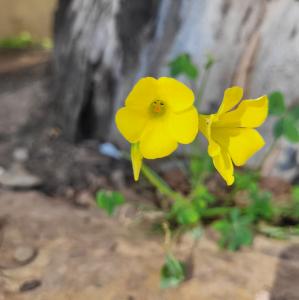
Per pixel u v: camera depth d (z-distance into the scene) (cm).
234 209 27
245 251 25
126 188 34
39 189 34
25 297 22
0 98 51
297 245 26
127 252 25
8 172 36
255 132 17
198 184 30
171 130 16
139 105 16
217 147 15
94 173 36
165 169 36
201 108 35
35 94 51
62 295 22
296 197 29
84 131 42
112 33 39
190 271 24
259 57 32
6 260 24
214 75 34
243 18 33
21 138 42
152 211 30
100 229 28
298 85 31
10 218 28
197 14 35
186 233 27
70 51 44
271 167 33
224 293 22
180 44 35
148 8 37
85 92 41
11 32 107
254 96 33
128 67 38
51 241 26
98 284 23
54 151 40
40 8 107
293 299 22
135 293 22
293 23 31
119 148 39
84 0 44
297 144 32
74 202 33
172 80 15
